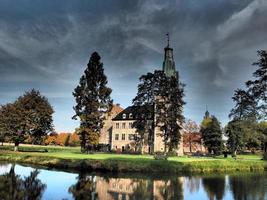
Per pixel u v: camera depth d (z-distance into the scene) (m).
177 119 70.44
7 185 26.69
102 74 74.62
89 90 73.12
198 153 105.62
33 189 26.12
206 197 27.14
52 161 47.66
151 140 80.56
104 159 47.38
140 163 44.41
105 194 26.09
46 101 79.38
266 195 28.55
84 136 70.38
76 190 27.03
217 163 52.94
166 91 69.81
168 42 95.62
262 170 57.09
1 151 66.06
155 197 25.98
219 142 103.38
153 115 74.06
